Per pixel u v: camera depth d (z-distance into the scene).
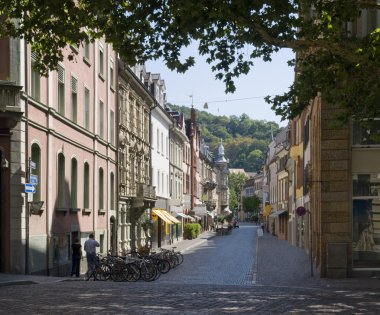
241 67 15.21
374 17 22.41
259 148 197.25
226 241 61.97
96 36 15.59
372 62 13.73
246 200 155.75
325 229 22.58
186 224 67.44
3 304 12.10
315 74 17.03
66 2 14.35
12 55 21.39
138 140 44.66
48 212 24.19
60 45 15.88
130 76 40.38
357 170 22.61
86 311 11.06
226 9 12.52
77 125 28.61
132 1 13.48
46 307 11.63
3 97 21.03
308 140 37.19
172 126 59.75
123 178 39.66
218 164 143.75
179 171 67.12
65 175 26.80
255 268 28.59
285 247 48.69
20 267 21.27
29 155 22.06
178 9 12.98
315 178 28.30
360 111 17.34
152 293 14.84
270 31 14.22
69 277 23.84
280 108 18.50
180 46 14.75
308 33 14.74
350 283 20.48
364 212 22.55
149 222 44.28
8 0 15.06
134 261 22.75
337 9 13.76
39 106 23.25
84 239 29.88
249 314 11.02
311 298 14.17
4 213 21.25
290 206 58.59
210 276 24.97
